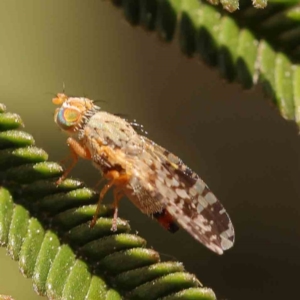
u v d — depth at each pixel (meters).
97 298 0.05
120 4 0.05
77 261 0.05
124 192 0.05
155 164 0.05
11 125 0.05
